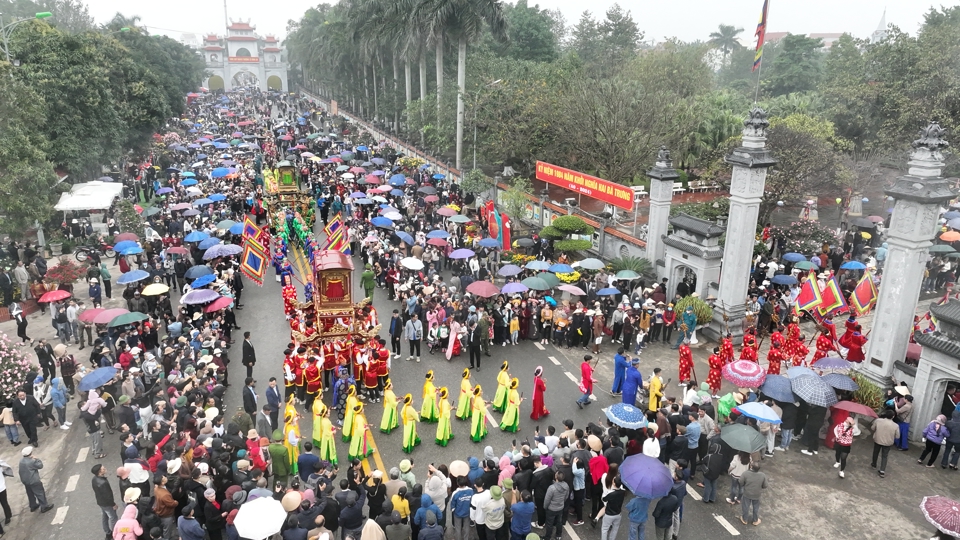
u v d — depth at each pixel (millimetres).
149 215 33375
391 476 12344
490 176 46562
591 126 37062
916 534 13102
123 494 12609
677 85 53188
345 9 76562
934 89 37719
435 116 50750
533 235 30781
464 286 25312
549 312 22297
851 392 16734
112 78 47156
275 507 10570
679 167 42719
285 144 61125
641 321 22406
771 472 15188
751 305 22734
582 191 31453
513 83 43125
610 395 18812
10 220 26391
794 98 47094
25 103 27953
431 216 35156
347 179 41219
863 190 36188
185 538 11141
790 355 19922
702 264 23266
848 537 13016
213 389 16062
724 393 18828
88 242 30656
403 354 21531
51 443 16359
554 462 13133
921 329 21047
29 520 13516
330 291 20078
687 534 12969
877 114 40656
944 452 15227
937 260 27547
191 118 81312
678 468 12078
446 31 47594
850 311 22406
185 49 105938
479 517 11500
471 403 16750
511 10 69938
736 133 41656
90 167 39344
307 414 17656
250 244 24438
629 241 27953
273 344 22141
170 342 19125
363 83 83688
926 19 50375
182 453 13258
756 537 12938
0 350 17719
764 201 31672
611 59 73250
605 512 11797
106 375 15633
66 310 21609
